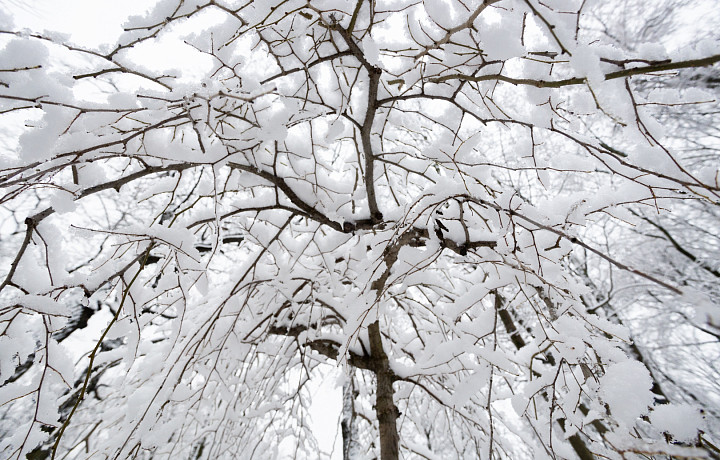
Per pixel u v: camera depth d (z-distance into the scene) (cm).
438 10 158
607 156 177
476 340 225
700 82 330
